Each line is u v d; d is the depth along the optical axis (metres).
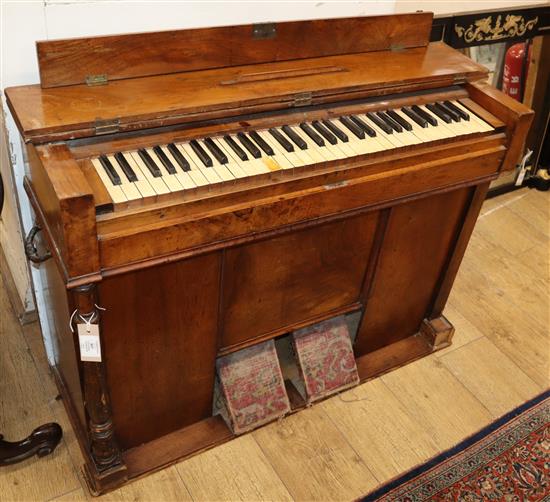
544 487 1.87
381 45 1.83
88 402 1.56
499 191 3.17
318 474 1.85
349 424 2.00
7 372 2.08
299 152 1.49
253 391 1.90
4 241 2.34
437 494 1.82
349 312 2.03
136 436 1.82
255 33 1.61
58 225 1.22
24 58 1.52
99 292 1.43
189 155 1.42
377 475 1.86
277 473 1.84
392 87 1.68
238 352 1.88
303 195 1.46
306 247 1.73
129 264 1.32
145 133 1.43
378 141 1.58
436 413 2.07
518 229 2.98
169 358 1.69
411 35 1.87
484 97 1.77
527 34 2.71
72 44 1.40
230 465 1.85
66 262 1.25
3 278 2.41
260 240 1.62
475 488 1.85
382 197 1.61
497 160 1.76
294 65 1.68
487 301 2.55
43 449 1.79
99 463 1.70
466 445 1.97
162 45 1.50
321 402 2.06
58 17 1.50
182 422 1.89
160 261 1.36
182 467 1.83
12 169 1.67
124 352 1.59
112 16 1.57
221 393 1.91
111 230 1.26
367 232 1.83
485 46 2.69
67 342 1.65
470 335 2.38
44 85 1.42
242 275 1.68
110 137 1.39
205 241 1.39
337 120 1.63
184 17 1.67
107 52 1.45
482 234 2.93
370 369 2.16
